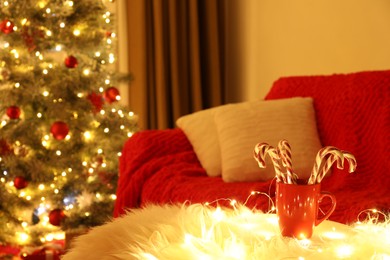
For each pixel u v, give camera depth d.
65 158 2.35
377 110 1.93
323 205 1.51
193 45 3.25
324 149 1.00
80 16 2.37
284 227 1.05
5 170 2.29
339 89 2.09
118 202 2.05
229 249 0.94
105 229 1.16
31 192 2.34
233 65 3.46
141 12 3.15
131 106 3.27
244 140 2.01
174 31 3.20
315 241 1.03
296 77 2.35
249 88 3.32
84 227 2.37
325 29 2.70
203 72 3.39
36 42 2.28
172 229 1.06
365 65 2.48
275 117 2.07
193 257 0.91
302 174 1.96
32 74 2.26
